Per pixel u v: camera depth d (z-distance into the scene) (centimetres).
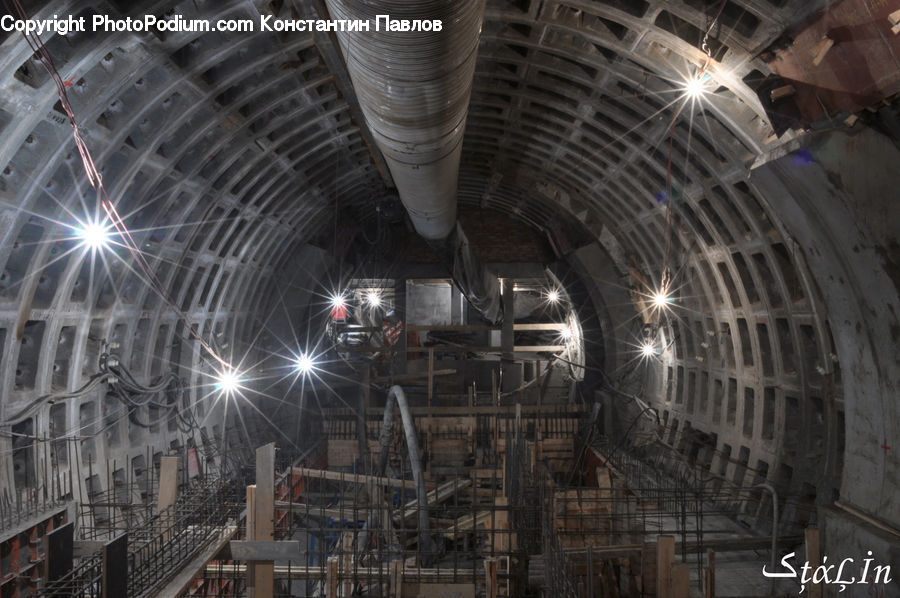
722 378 1831
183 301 1761
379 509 1269
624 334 2545
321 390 2705
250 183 1709
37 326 1174
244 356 2264
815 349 1427
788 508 1422
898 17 601
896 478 857
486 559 946
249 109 1397
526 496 1393
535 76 1418
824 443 1362
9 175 958
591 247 2491
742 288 1622
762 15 852
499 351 2922
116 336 1480
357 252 2923
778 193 880
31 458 1159
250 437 2289
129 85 1010
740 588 1206
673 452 2033
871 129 721
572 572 834
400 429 2386
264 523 886
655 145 1442
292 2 1072
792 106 765
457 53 561
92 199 1190
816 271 923
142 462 1573
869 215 765
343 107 1617
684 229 1809
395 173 1084
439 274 2900
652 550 943
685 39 1027
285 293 2555
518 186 2423
